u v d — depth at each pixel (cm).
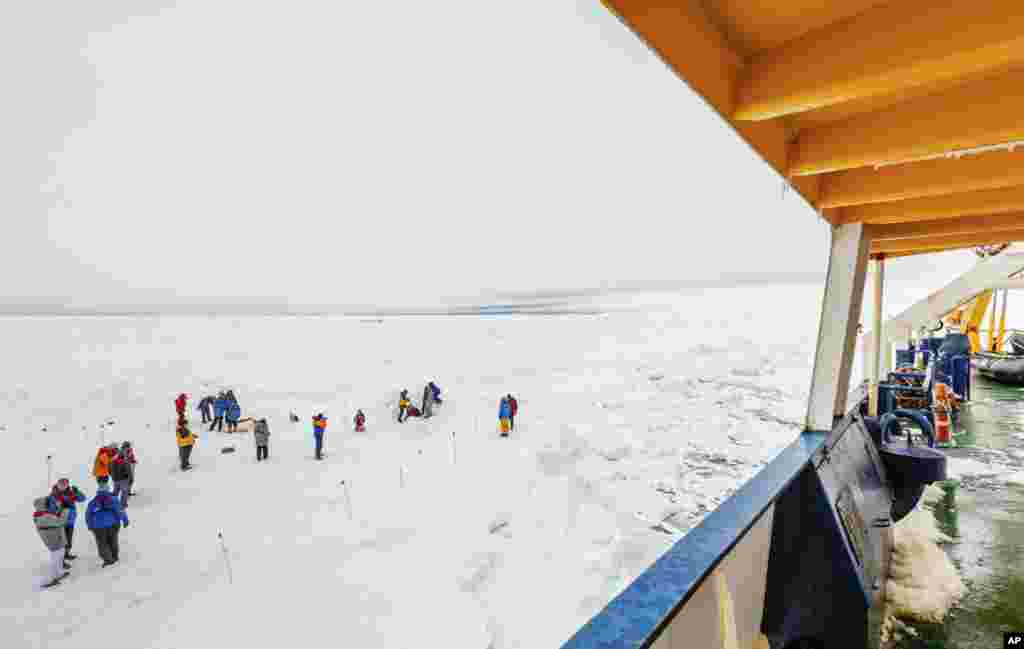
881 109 176
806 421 340
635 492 906
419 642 476
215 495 916
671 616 123
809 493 238
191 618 521
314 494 908
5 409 1892
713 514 186
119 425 1641
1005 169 201
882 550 317
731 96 149
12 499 1018
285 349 4000
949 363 919
